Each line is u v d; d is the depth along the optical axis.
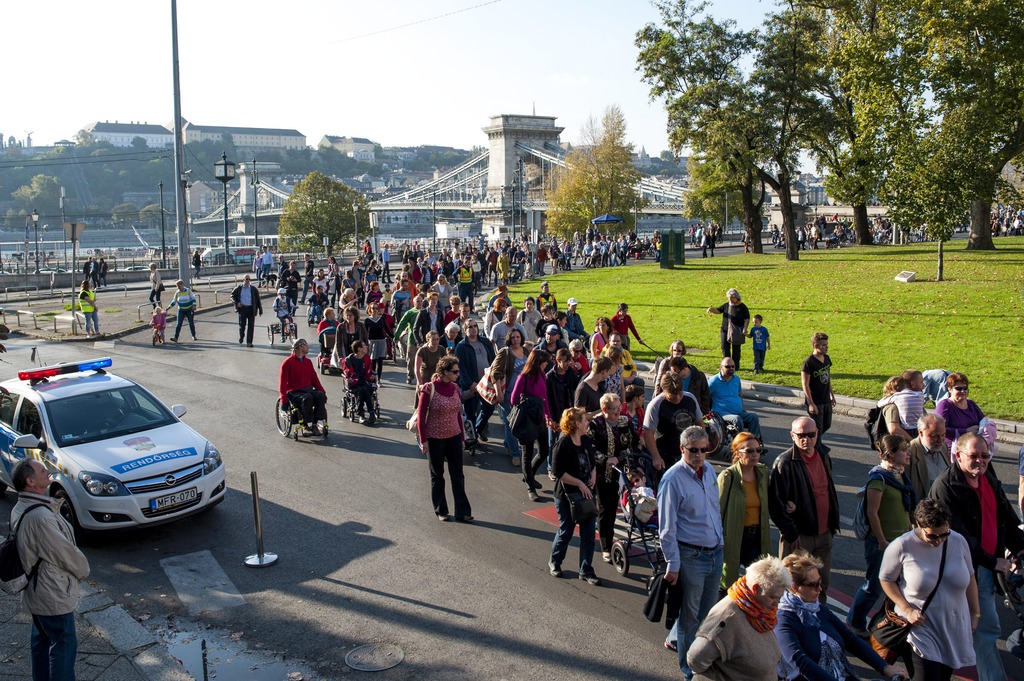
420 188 168.25
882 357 18.50
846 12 38.47
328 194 90.19
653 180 123.81
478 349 13.48
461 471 10.05
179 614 7.79
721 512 6.76
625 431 8.55
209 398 17.19
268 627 7.49
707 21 41.06
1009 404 14.42
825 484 7.13
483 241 56.84
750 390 16.81
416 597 7.99
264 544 9.44
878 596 6.91
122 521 9.32
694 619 6.39
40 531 6.04
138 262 74.19
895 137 32.03
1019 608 6.77
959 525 6.54
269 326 25.14
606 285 35.62
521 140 152.75
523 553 9.05
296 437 13.91
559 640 7.10
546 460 10.91
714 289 31.05
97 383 11.00
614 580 8.33
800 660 5.02
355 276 32.97
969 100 30.67
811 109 40.50
